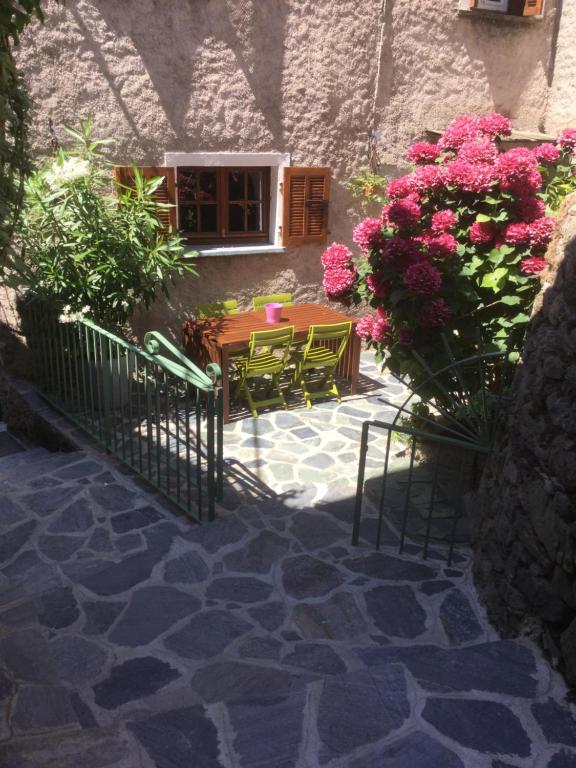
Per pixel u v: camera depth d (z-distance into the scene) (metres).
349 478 5.13
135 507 4.66
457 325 4.38
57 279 5.91
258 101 7.11
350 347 6.98
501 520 3.40
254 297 7.61
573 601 2.70
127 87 6.46
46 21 5.96
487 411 3.90
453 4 7.86
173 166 6.86
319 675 3.03
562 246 3.19
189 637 3.31
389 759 2.30
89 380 5.74
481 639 3.32
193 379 4.25
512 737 2.40
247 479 5.16
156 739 2.39
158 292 7.12
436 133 8.25
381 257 4.26
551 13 8.54
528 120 8.94
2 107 2.67
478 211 4.21
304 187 7.54
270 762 2.29
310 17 7.10
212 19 6.62
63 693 2.79
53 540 4.25
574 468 2.71
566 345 2.88
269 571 3.90
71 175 5.78
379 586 3.73
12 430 6.86
